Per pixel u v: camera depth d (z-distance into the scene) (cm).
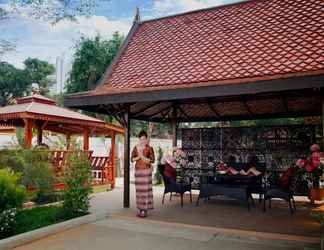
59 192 888
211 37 798
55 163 951
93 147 1700
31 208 758
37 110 1019
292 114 1019
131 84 758
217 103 966
